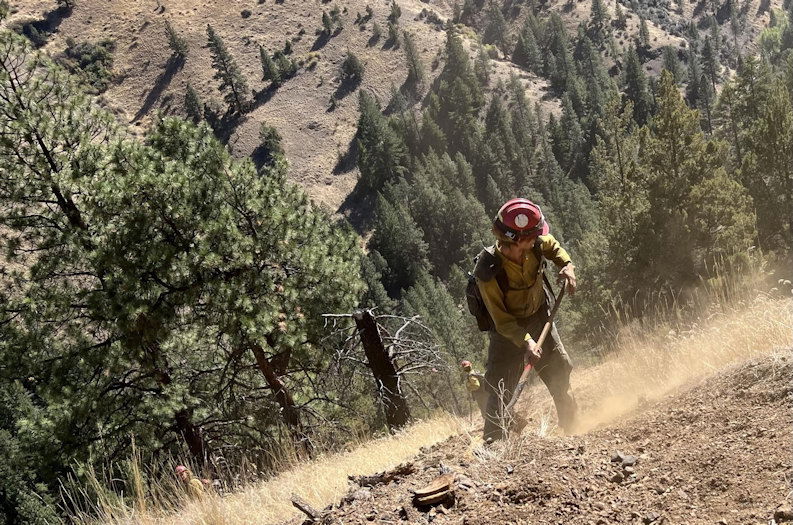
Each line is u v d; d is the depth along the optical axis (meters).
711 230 27.98
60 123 15.06
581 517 2.56
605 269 30.05
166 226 14.90
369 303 16.27
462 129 170.25
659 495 2.57
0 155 14.84
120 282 13.95
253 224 15.35
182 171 14.87
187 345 14.62
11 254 14.79
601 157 39.84
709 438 2.89
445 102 176.25
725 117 68.56
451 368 14.62
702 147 30.55
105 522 4.98
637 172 31.08
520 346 4.17
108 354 14.36
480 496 2.94
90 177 14.96
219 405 14.98
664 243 27.95
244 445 14.31
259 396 15.49
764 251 28.38
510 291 4.21
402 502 3.13
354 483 3.78
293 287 15.24
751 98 65.50
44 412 14.85
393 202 139.62
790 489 2.28
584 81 194.75
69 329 14.49
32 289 14.48
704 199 28.11
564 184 132.50
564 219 109.69
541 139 165.00
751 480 2.43
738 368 3.58
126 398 14.80
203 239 14.41
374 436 10.43
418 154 169.62
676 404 3.50
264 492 5.40
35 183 14.91
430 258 127.06
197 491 5.16
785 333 4.86
